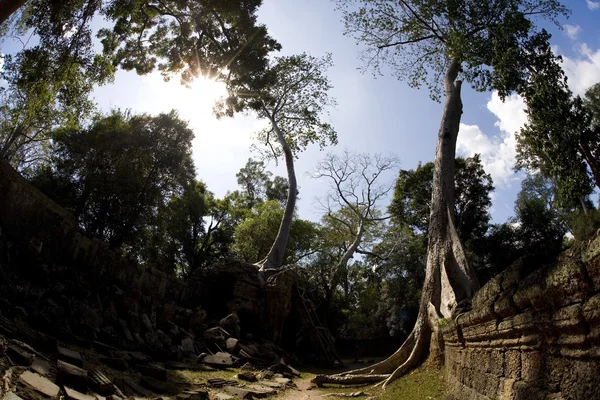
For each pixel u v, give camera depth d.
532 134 12.46
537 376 3.95
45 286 10.16
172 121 24.59
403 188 29.16
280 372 13.39
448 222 12.09
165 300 17.30
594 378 3.02
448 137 13.73
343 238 31.86
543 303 3.74
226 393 8.53
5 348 5.28
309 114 26.42
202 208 30.78
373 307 34.81
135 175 21.19
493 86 12.75
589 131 11.84
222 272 20.48
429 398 8.10
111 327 10.56
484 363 5.62
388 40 18.33
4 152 21.44
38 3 11.17
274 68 22.83
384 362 11.67
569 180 11.73
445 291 10.98
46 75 11.88
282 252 22.59
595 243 2.88
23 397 4.31
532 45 12.55
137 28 17.41
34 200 11.19
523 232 23.98
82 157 21.16
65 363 5.75
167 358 11.24
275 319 19.48
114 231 20.78
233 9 15.42
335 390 10.88
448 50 14.85
